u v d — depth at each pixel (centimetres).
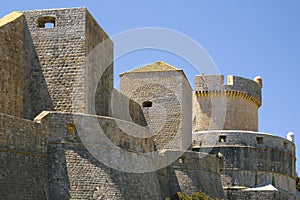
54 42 4350
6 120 3462
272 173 7825
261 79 9175
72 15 4362
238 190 7475
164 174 5369
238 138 7694
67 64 4316
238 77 8500
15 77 4212
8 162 3441
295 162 8606
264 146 7825
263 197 7344
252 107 8750
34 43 4359
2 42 4078
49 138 3791
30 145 3634
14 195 3441
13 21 4228
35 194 3600
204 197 5394
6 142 3447
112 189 3784
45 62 4331
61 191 3706
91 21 4481
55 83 4306
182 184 5556
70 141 3803
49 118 3809
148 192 4141
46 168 3741
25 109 4291
